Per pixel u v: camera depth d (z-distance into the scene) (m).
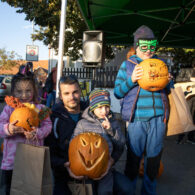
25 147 1.98
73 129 2.48
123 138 2.54
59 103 2.60
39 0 12.39
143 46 2.77
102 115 2.47
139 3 6.54
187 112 2.86
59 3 12.41
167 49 13.10
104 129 2.44
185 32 9.11
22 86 2.52
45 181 1.90
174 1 6.52
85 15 7.04
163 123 2.75
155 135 2.71
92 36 6.80
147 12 7.27
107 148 2.18
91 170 2.06
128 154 2.83
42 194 1.88
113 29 8.88
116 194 2.42
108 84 10.69
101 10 6.95
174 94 2.88
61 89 2.48
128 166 2.85
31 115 2.31
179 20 7.77
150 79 2.55
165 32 9.09
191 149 5.57
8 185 2.42
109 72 10.60
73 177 2.18
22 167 1.98
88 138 2.16
